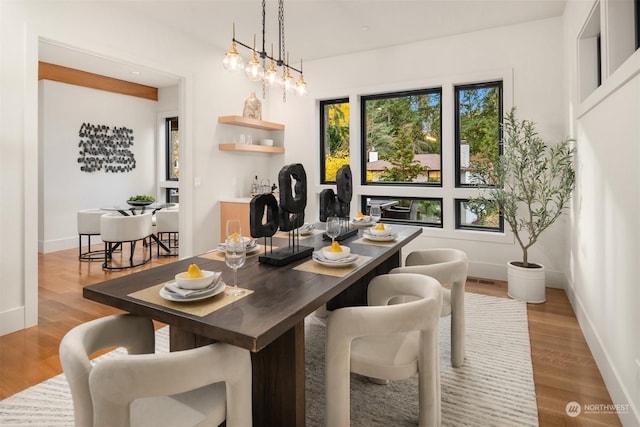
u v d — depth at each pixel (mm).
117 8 3557
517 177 3660
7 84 2799
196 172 4559
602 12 2299
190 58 4371
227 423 1259
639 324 1674
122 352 2525
